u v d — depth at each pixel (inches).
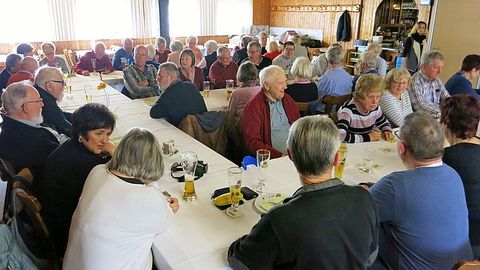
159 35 313.1
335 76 151.2
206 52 247.6
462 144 63.7
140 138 51.1
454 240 52.9
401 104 120.7
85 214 48.9
